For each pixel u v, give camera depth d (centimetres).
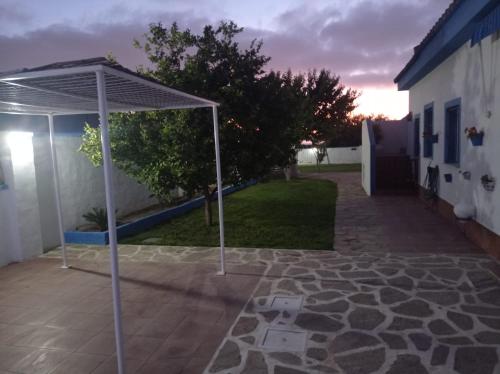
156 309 452
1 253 642
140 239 798
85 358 356
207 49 798
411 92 1295
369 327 385
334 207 1093
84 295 506
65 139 812
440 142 898
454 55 763
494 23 482
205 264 611
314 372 317
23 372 337
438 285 483
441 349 341
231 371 323
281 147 847
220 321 414
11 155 650
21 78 302
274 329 391
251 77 807
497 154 552
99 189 925
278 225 879
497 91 547
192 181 805
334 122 2495
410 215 933
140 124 783
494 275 507
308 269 566
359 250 653
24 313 457
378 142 1514
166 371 328
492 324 381
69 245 770
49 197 763
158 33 808
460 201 746
